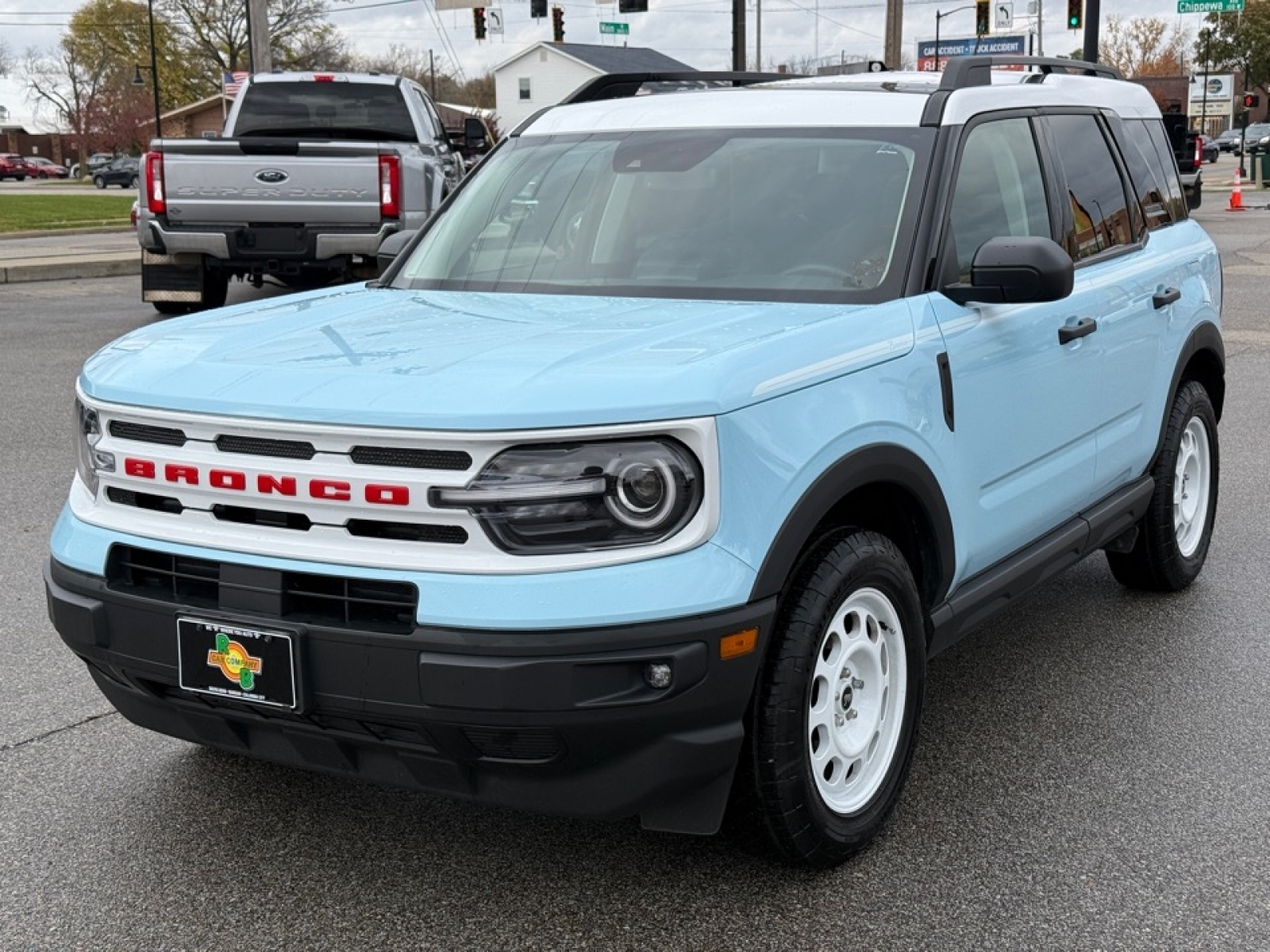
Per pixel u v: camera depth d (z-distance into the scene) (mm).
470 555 2832
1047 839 3582
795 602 3160
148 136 89062
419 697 2836
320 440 2928
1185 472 5633
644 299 3869
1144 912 3217
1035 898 3285
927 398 3570
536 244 4297
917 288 3730
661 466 2842
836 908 3240
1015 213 4309
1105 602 5598
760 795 3166
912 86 4465
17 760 4094
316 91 14031
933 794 3857
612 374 2926
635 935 3137
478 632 2795
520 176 4602
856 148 4102
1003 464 4020
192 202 12109
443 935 3145
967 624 3971
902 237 3807
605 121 4660
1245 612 5445
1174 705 4500
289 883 3383
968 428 3781
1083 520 4684
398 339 3389
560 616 2783
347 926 3189
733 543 2910
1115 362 4734
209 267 12930
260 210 12070
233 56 82062
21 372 10922
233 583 3010
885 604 3479
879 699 3512
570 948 3086
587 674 2803
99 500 3291
